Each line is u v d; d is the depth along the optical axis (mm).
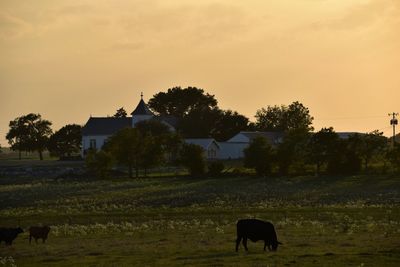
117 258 78875
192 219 139750
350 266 68688
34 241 102688
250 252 81312
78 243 97812
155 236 105312
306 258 74125
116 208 178250
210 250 84125
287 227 115938
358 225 117812
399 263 70438
